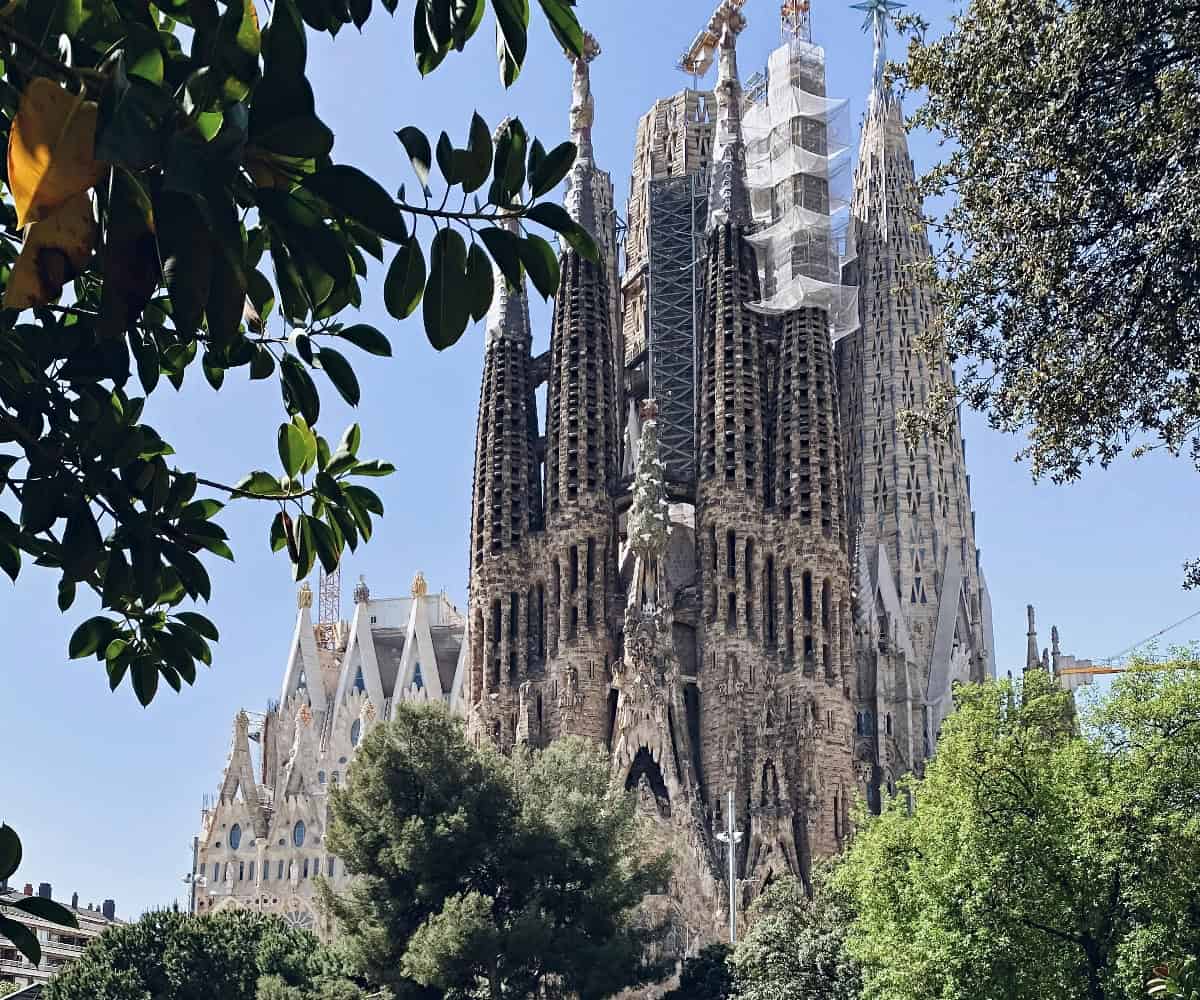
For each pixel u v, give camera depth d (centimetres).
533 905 7862
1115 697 5716
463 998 7831
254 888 17575
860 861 6912
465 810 8188
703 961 10275
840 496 14862
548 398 15462
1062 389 2745
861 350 18700
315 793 17862
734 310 15162
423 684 18662
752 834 13600
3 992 6306
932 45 2950
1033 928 5362
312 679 19612
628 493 15188
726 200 15575
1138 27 2512
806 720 14088
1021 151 2753
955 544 18062
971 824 5541
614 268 16238
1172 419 2805
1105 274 2666
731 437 14825
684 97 17738
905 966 5691
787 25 16712
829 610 14538
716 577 14475
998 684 6062
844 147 16000
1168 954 5072
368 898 8238
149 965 8506
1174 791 5509
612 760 13712
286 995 7956
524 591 15038
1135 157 2566
